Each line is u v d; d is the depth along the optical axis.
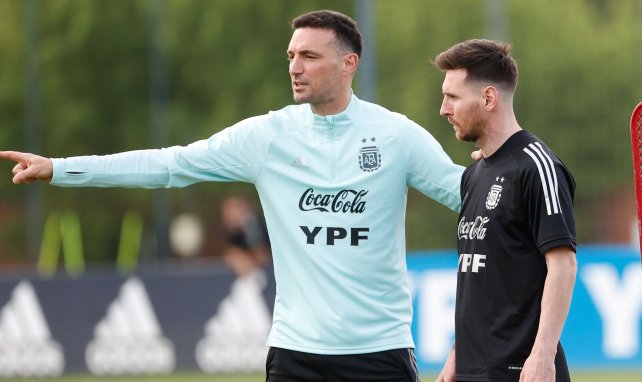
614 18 59.38
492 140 17.09
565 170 16.66
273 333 19.02
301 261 18.70
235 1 84.94
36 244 67.56
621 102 55.62
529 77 56.81
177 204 73.94
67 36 84.88
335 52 18.73
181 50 85.00
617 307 44.22
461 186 17.89
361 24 49.16
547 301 16.16
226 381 43.03
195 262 71.38
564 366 16.70
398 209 19.02
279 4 85.00
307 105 19.33
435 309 44.44
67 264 78.81
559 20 59.38
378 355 18.59
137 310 46.94
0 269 83.62
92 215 80.25
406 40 69.88
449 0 69.62
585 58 57.34
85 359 47.09
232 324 46.25
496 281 16.73
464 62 17.08
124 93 85.56
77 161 18.78
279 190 19.00
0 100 86.38
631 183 54.06
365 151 18.84
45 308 47.34
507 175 16.70
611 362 44.12
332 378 18.56
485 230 16.86
